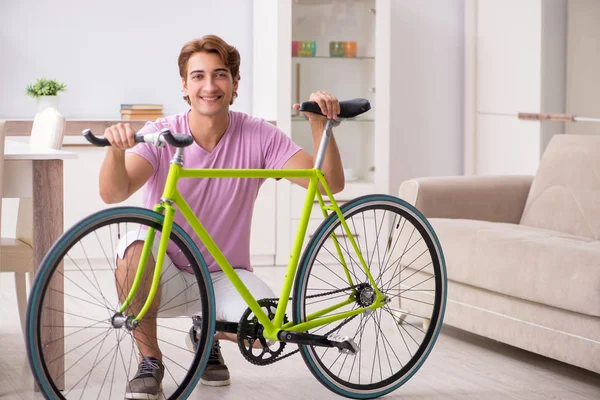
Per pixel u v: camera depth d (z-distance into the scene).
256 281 2.80
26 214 3.34
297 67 5.57
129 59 5.68
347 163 5.75
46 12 5.51
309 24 5.57
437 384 3.03
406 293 3.78
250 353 2.58
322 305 4.25
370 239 5.63
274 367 3.21
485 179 4.06
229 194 2.78
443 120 6.20
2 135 2.70
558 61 5.30
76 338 3.55
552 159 4.00
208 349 2.57
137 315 2.49
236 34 5.86
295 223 5.53
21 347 3.43
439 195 3.90
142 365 2.73
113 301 4.35
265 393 2.89
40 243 2.82
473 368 3.23
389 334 3.70
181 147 2.39
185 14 5.75
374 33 5.68
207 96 2.68
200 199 2.76
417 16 6.10
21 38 5.48
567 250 3.07
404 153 6.15
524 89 5.46
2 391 2.86
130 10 5.66
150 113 5.43
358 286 2.80
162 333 3.68
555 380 3.09
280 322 2.60
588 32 5.07
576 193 3.80
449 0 6.14
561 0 5.28
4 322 3.87
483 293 3.43
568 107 5.29
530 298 3.15
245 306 2.69
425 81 6.15
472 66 6.05
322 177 2.68
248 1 5.86
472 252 3.44
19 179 2.82
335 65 5.64
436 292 3.00
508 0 5.61
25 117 5.51
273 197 5.48
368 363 3.29
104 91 5.64
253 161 2.83
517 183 4.11
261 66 5.74
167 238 2.41
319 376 2.70
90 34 5.59
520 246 3.24
